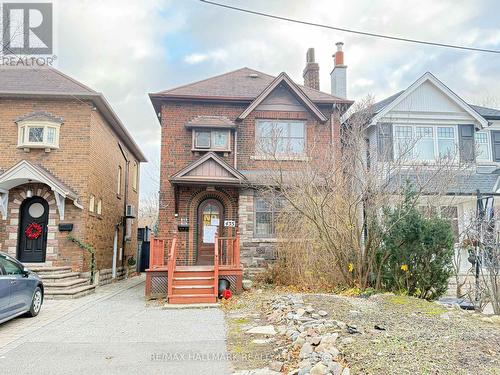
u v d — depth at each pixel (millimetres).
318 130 14852
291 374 4766
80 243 13391
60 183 13305
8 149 13773
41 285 9062
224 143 14328
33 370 5113
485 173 16562
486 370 4344
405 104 16547
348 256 10547
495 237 10102
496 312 9305
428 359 4707
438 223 9914
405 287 9969
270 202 12977
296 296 9188
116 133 18312
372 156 10672
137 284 16344
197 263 13578
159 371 5055
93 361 5469
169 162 14195
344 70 17750
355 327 6344
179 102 14625
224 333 7000
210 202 14039
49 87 14250
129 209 19875
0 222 13320
